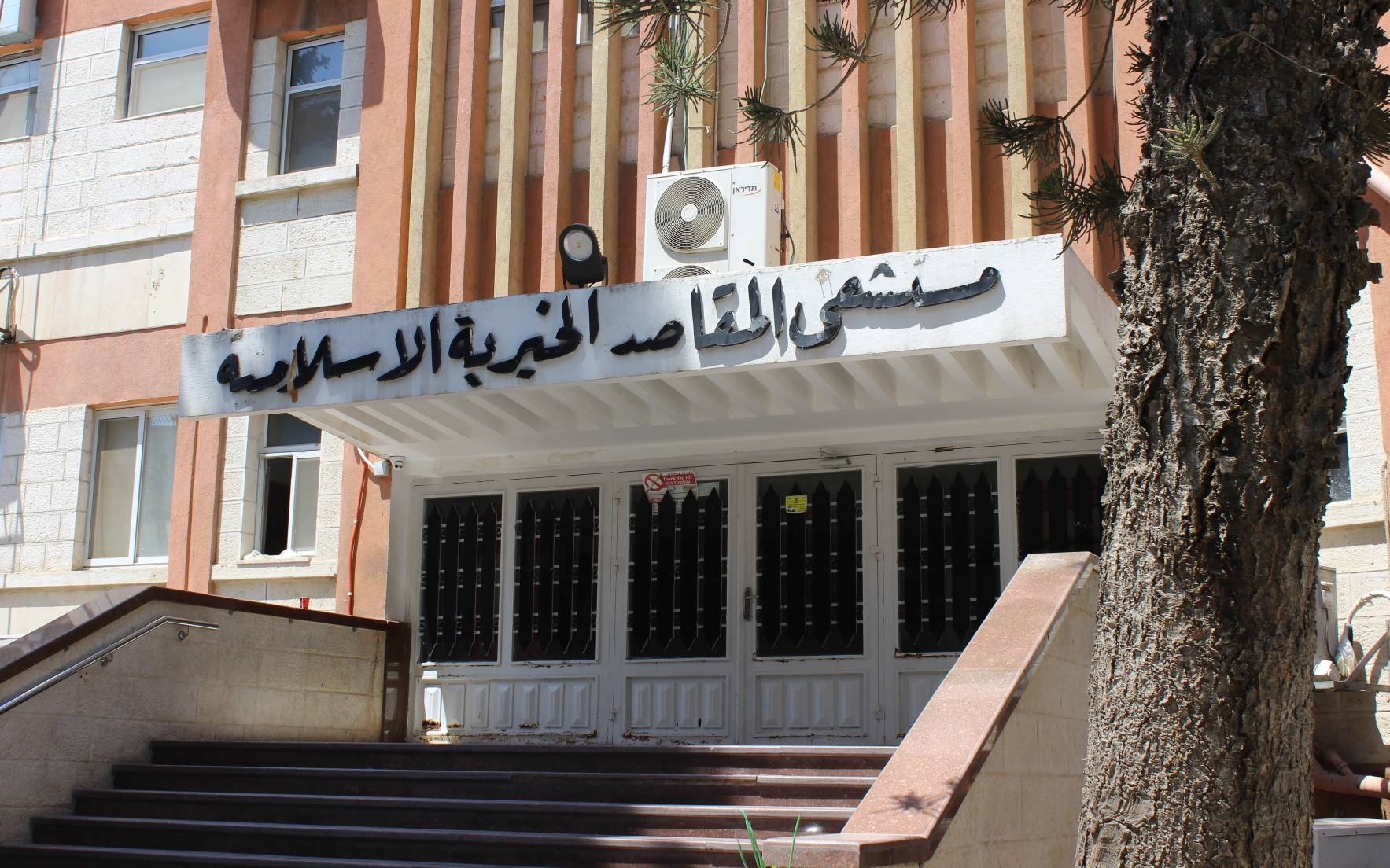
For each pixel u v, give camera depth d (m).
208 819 8.57
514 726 11.23
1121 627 4.62
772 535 10.80
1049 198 6.37
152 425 13.91
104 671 9.23
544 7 13.02
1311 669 4.52
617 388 10.01
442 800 8.00
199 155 14.05
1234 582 4.41
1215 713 4.38
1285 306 4.45
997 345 8.12
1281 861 4.37
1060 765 7.57
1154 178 4.75
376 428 10.93
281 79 13.95
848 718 10.32
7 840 8.50
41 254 14.41
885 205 11.34
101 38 14.84
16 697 8.55
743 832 7.19
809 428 10.60
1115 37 10.72
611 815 7.50
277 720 10.55
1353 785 9.01
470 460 11.80
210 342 10.16
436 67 13.00
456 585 11.72
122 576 13.42
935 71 11.46
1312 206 4.52
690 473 11.12
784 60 11.81
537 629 11.37
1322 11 4.64
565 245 9.66
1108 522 4.80
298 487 13.10
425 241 12.56
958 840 6.08
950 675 7.16
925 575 10.34
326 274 13.09
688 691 10.77
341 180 13.15
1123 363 4.75
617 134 12.30
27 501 14.01
